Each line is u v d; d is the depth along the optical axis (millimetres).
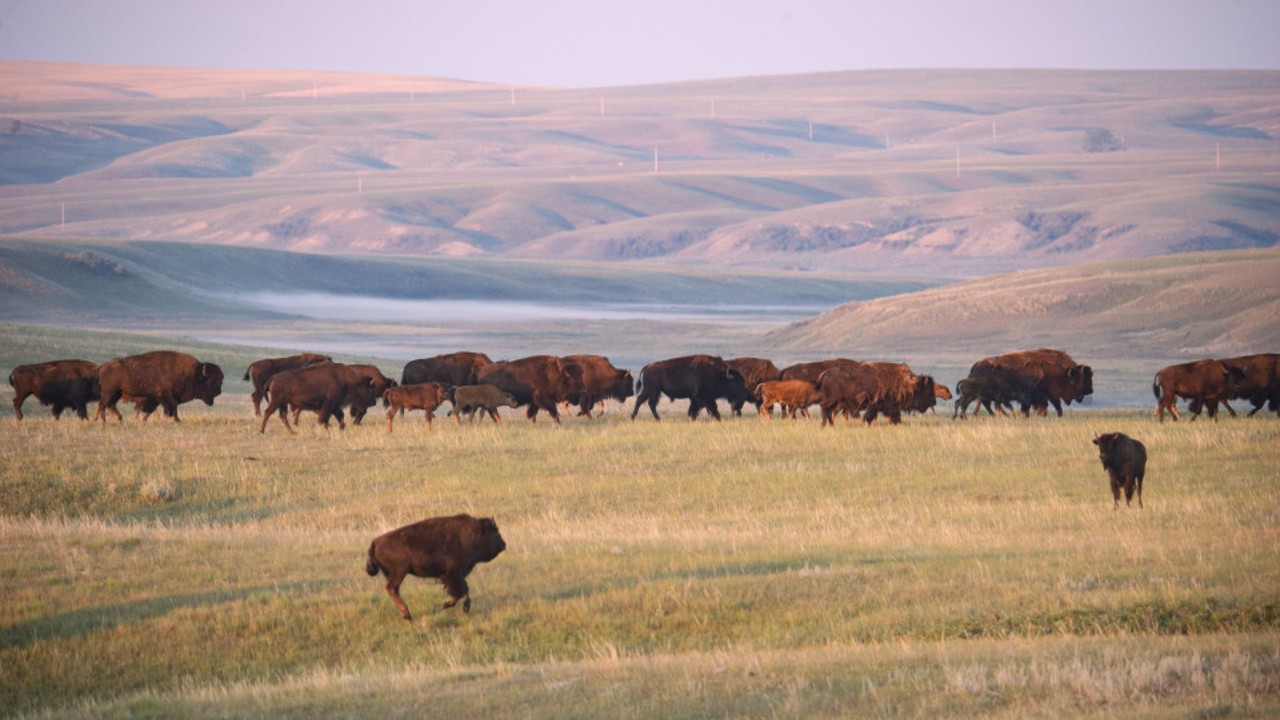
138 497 96562
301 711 44875
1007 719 38750
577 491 97312
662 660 49875
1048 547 70188
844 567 64812
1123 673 42281
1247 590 55844
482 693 46062
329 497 97188
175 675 53062
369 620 57656
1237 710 38062
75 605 61000
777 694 43562
